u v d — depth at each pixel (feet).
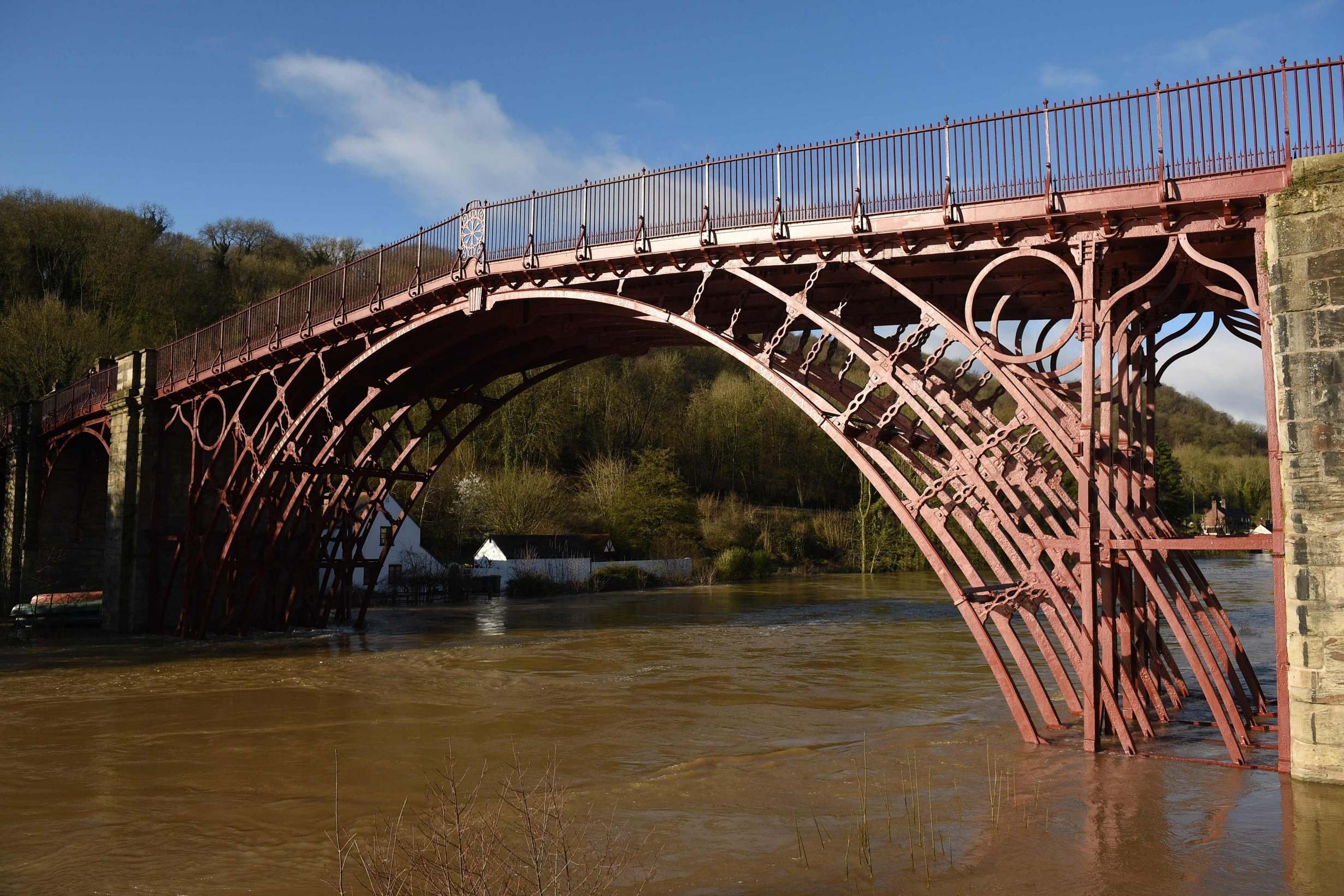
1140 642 42.09
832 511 273.54
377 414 200.95
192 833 29.09
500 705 52.42
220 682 61.41
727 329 47.47
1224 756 34.68
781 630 99.40
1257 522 286.87
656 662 72.28
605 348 70.38
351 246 285.43
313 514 84.58
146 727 46.57
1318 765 29.55
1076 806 28.60
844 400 45.37
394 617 116.98
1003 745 38.34
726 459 279.69
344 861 25.40
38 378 146.41
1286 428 30.14
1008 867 23.65
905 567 241.14
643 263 49.60
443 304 61.82
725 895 22.39
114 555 89.97
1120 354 38.14
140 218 217.15
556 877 22.52
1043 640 39.55
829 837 26.73
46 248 187.83
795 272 45.73
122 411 90.58
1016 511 39.14
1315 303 29.89
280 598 94.89
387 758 39.34
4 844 28.27
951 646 82.79
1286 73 32.78
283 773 36.83
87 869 25.88
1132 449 39.17
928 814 28.73
